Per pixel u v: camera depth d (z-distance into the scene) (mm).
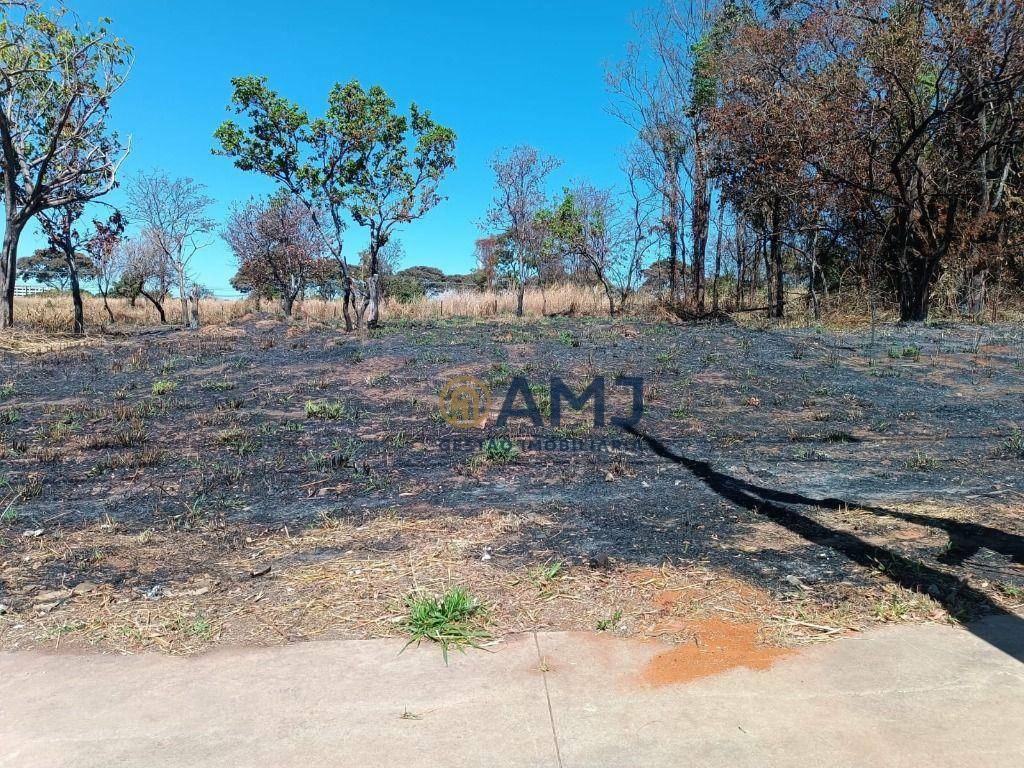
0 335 13750
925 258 15805
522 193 18938
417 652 2879
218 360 10570
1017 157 17312
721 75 16922
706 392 8195
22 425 6840
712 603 3260
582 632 3020
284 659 2832
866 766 2145
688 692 2559
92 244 17984
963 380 8672
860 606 3207
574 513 4492
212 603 3342
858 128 14781
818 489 4949
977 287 16469
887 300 17797
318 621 3154
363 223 14898
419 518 4441
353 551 3938
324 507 4664
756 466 5555
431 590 3418
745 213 19625
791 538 4027
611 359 10242
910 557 3719
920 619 3086
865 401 7668
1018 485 4914
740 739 2283
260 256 19875
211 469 5477
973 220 16094
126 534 4207
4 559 3840
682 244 19875
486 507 4625
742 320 18047
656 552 3850
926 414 7137
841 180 15430
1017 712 2404
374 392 8336
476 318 18938
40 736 2330
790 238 20906
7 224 15312
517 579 3529
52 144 15297
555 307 20641
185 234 19953
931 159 15977
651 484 5117
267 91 13688
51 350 12062
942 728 2322
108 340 14172
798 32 15492
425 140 14414
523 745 2266
